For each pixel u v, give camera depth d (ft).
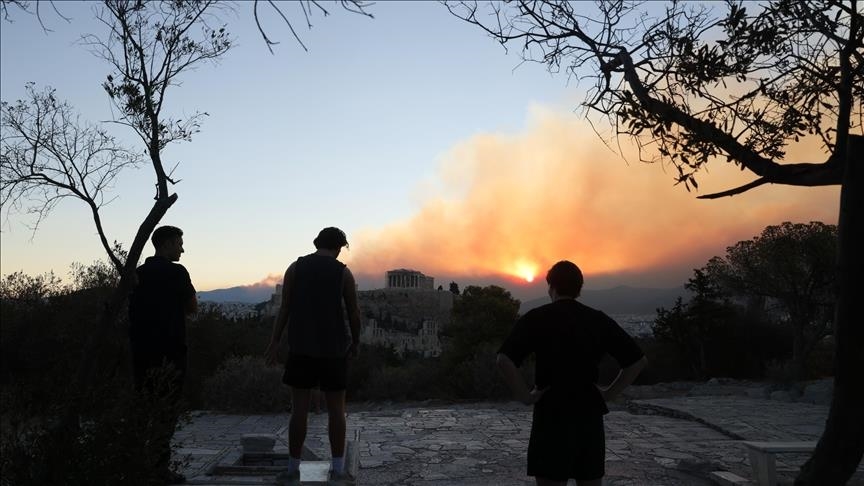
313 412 43.42
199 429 37.93
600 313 13.02
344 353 18.24
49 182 16.24
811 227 78.89
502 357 12.49
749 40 13.56
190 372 78.69
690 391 73.72
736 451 29.17
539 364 12.62
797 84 13.44
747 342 93.56
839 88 12.17
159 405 14.33
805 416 40.24
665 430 35.96
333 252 18.83
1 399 12.60
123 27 17.02
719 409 43.86
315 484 18.33
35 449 12.75
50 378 13.52
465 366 69.72
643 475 24.12
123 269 15.81
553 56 14.57
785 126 13.17
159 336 17.62
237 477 21.50
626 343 12.71
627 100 13.48
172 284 18.07
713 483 22.77
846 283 10.50
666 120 13.03
